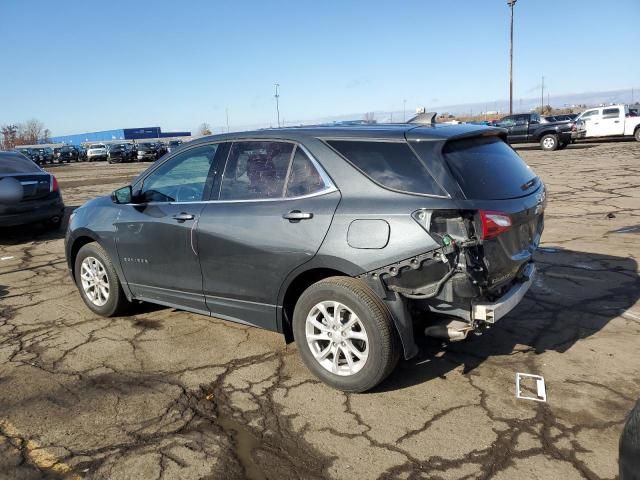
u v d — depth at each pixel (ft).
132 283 15.88
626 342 13.66
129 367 13.41
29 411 11.43
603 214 30.25
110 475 9.29
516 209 11.14
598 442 9.71
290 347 14.33
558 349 13.44
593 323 14.89
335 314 11.53
